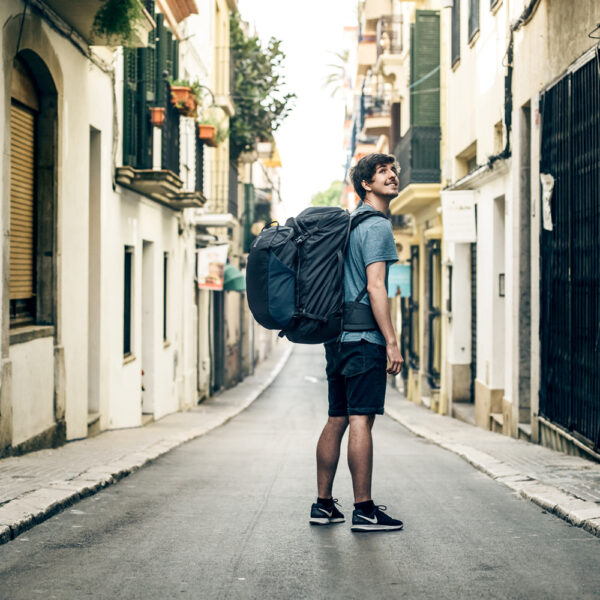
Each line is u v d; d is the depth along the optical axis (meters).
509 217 13.19
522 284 12.30
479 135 15.60
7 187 8.09
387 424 18.19
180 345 20.61
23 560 4.43
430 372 22.11
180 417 18.38
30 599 3.73
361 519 5.07
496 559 4.45
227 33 30.28
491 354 14.64
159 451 9.86
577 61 8.91
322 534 5.03
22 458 8.13
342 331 4.91
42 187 9.80
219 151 28.11
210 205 26.38
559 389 9.83
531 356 11.25
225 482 7.45
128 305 15.13
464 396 18.77
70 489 6.28
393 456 9.95
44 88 9.73
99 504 6.15
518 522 5.50
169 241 18.81
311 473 8.14
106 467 7.77
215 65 28.62
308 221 4.90
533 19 11.20
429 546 4.73
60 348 9.84
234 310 35.88
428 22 20.77
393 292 25.38
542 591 3.85
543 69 10.65
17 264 9.24
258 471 8.32
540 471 7.79
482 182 15.23
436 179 20.73
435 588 3.90
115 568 4.27
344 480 7.45
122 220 14.00
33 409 9.02
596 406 8.39
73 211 10.54
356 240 4.90
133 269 15.05
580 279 8.91
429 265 22.75
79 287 10.82
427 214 22.75
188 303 22.08
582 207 8.80
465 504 6.21
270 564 4.33
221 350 30.98
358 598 3.75
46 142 9.81
